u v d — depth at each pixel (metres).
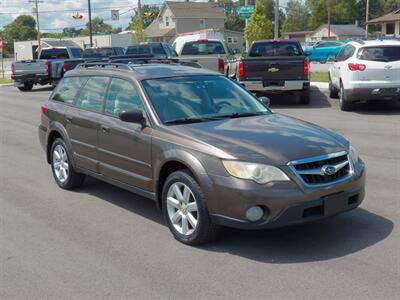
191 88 6.38
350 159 5.32
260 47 17.30
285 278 4.55
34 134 12.88
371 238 5.39
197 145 5.21
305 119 13.36
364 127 12.01
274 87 15.42
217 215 5.01
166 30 80.38
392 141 10.37
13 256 5.21
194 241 5.27
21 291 4.47
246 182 4.82
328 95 18.44
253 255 5.06
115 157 6.32
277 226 4.84
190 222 5.29
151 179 5.77
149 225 6.01
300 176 4.88
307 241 5.36
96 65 7.44
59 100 7.75
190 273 4.71
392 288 4.31
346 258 4.93
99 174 6.72
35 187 7.82
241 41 85.88
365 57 13.67
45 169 9.01
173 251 5.22
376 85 13.59
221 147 5.07
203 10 82.00
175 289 4.41
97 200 7.05
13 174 8.67
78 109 7.13
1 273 4.83
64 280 4.65
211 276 4.64
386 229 5.64
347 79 14.00
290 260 4.92
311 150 5.05
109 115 6.51
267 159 4.88
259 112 6.36
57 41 68.56
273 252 5.11
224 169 4.93
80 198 7.17
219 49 20.89
